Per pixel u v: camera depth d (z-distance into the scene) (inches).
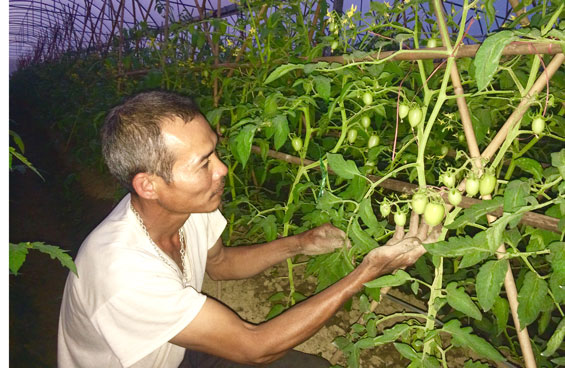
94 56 317.1
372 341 50.4
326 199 59.4
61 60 458.0
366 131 68.7
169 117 45.4
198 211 51.9
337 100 60.8
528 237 81.4
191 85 155.1
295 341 48.9
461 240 41.3
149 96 47.1
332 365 63.2
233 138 69.3
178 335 48.3
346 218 65.0
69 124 273.4
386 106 76.7
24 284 134.8
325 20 105.3
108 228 51.8
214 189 50.7
